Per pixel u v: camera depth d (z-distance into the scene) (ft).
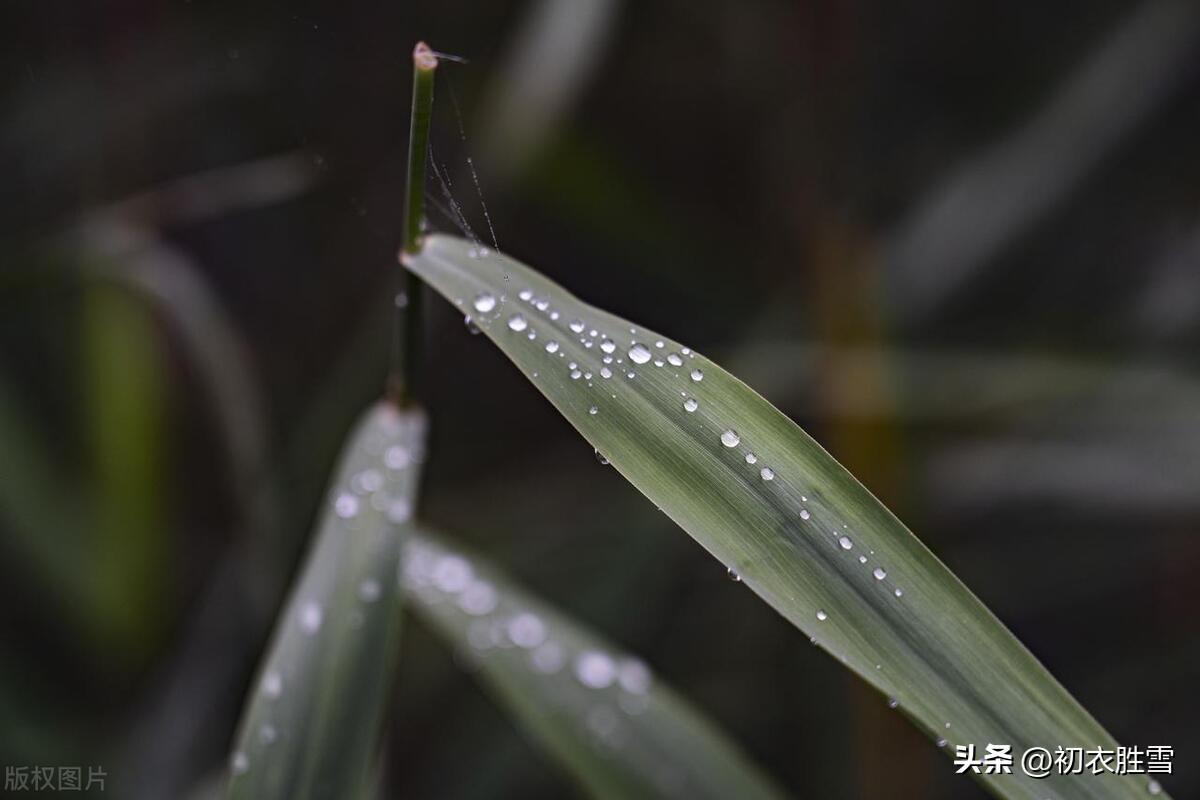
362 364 1.77
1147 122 2.14
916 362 1.86
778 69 2.19
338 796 1.14
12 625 1.81
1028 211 1.97
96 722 1.82
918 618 1.04
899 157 2.26
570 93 1.67
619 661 1.35
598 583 1.94
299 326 2.34
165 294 1.64
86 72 2.06
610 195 2.15
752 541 1.05
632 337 1.10
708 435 1.06
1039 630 2.19
